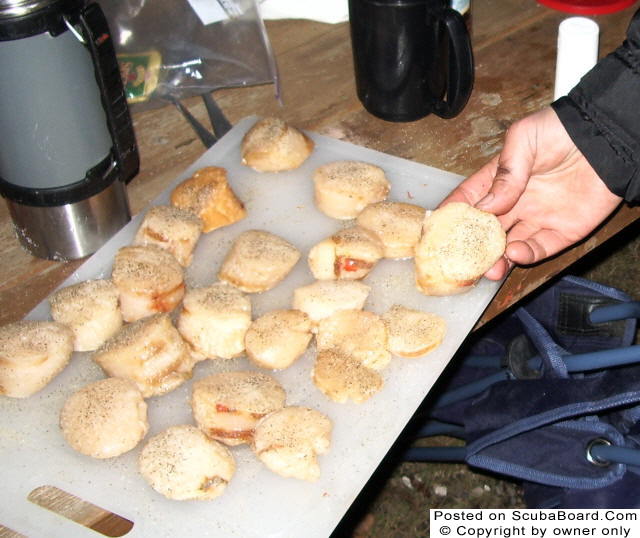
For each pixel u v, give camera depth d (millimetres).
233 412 703
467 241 781
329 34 1189
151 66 1061
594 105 848
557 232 875
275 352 747
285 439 677
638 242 1787
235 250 832
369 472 680
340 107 1044
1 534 656
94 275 831
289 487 674
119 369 740
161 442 688
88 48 746
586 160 870
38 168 781
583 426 841
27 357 726
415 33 919
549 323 1016
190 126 1039
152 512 664
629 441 864
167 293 794
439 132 988
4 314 814
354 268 810
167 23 1058
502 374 998
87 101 770
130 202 933
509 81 1054
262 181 937
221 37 1062
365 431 706
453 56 926
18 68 713
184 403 743
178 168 976
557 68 972
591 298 981
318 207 900
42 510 665
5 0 680
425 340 750
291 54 1154
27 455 702
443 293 796
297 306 787
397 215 845
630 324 989
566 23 961
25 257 870
